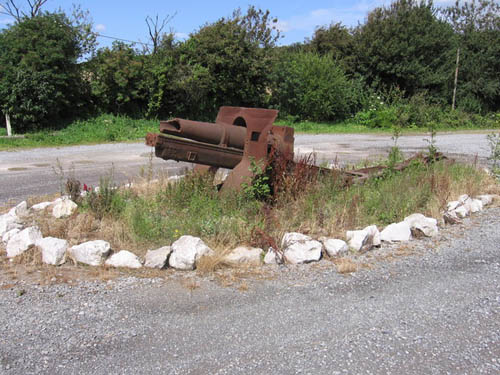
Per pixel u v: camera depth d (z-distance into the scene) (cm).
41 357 295
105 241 466
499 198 745
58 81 1922
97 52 2261
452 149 1616
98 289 395
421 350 310
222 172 812
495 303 382
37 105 1873
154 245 488
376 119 2833
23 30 1934
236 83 2600
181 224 522
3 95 1823
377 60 3231
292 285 411
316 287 408
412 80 3281
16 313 352
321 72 2838
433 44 3306
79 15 2152
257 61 2591
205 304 372
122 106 2298
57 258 444
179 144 569
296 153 1450
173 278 420
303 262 462
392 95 3162
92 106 2234
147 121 2234
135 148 1528
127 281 411
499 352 310
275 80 2819
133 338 319
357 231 514
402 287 412
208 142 598
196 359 296
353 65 3297
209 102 2592
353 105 3047
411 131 2628
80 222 530
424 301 384
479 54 3753
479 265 468
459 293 401
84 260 443
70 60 1995
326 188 646
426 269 456
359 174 764
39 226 528
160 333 327
